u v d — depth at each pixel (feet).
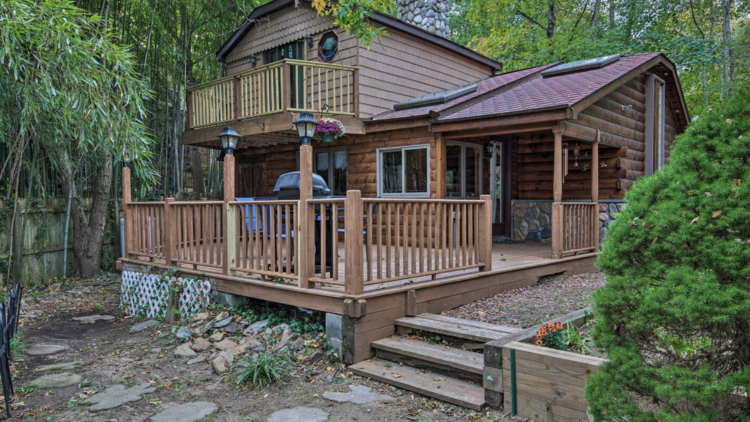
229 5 37.47
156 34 33.88
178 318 19.35
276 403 11.69
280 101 27.30
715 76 60.59
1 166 24.72
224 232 17.75
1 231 24.26
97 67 19.89
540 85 29.07
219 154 38.78
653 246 6.99
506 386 10.30
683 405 6.82
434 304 15.78
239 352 14.80
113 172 31.86
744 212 6.26
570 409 9.19
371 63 29.17
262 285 16.07
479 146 30.53
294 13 32.55
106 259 30.32
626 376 7.22
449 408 10.99
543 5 67.67
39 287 26.13
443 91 32.99
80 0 27.22
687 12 67.62
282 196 16.99
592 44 58.03
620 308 7.26
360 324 13.53
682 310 6.38
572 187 31.50
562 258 22.27
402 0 39.17
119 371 14.33
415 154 27.04
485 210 17.89
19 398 12.49
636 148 31.55
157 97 34.86
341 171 31.17
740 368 6.69
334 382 12.69
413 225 15.19
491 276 18.22
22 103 20.98
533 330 11.62
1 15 16.25
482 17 66.59
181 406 11.71
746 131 6.66
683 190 6.93
